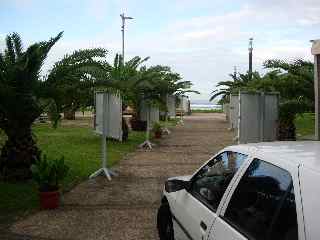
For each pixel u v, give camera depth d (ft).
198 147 62.34
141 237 22.25
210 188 14.46
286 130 55.62
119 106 37.17
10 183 34.30
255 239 10.31
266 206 10.56
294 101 49.11
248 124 41.50
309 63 50.16
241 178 12.41
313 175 9.30
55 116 35.12
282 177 10.36
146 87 61.82
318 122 33.58
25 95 33.37
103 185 34.68
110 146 60.49
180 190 17.11
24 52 35.53
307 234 8.49
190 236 14.57
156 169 42.42
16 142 34.88
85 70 36.78
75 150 54.65
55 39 36.50
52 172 27.63
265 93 41.93
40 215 26.12
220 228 12.02
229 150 14.58
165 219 19.34
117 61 67.51
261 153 12.13
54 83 35.99
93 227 23.89
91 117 139.85
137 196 31.01
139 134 81.20
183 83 87.61
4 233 22.82
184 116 174.81
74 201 29.48
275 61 51.01
